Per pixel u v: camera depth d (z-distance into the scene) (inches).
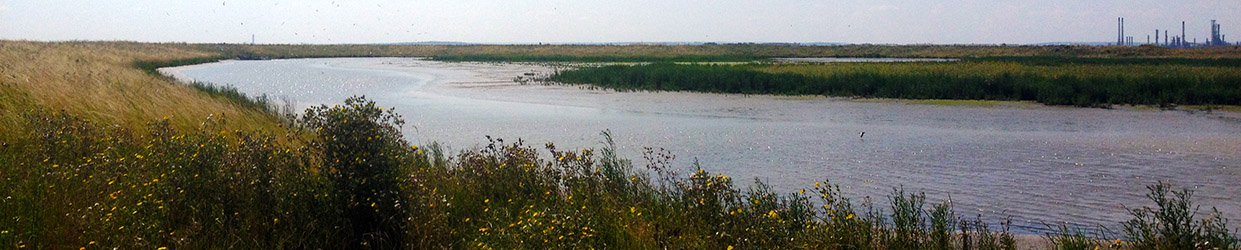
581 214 201.6
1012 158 444.5
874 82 927.0
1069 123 623.5
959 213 312.3
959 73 1025.5
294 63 2222.0
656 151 485.4
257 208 195.9
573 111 739.4
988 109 739.4
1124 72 1055.0
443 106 795.4
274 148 235.0
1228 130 573.3
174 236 179.5
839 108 761.0
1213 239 212.7
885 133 563.2
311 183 210.4
